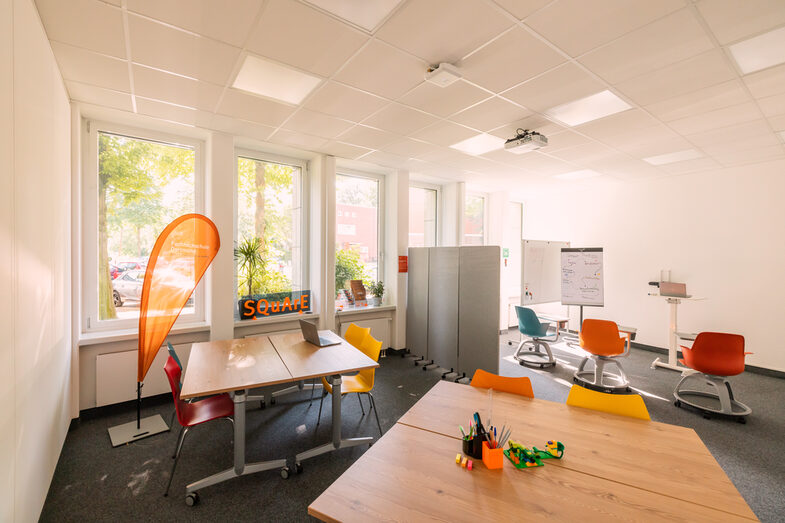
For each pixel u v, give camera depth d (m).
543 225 7.32
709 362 3.30
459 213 6.21
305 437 2.91
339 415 2.63
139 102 2.96
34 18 1.75
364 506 1.17
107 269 3.47
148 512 2.03
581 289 5.07
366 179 5.50
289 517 2.02
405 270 5.46
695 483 1.29
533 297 5.37
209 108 3.08
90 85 2.64
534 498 1.21
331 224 4.65
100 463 2.50
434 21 1.88
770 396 3.85
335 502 1.18
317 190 4.63
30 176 1.74
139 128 3.57
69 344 2.87
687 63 2.26
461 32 1.98
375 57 2.25
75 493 2.18
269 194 4.55
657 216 5.68
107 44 2.11
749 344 4.76
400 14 1.83
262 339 3.40
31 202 1.76
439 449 1.52
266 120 3.37
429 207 6.43
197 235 3.71
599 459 1.44
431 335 4.96
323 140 3.98
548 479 1.31
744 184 4.82
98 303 3.41
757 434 2.99
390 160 4.81
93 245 3.38
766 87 2.57
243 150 4.29
